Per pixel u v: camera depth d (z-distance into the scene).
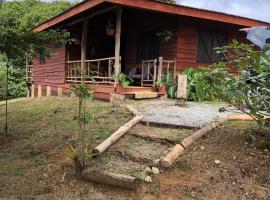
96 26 14.49
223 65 5.44
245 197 4.28
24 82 21.23
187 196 4.36
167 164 4.88
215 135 5.86
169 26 12.05
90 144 5.77
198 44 12.33
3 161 5.98
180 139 5.72
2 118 9.23
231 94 4.98
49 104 10.62
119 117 7.40
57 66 15.09
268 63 5.02
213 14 11.74
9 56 7.35
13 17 7.09
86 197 4.56
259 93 5.18
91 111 8.27
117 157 5.36
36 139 6.82
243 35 13.38
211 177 4.66
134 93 10.33
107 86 10.73
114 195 4.53
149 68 11.74
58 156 5.73
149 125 6.81
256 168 4.73
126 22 14.02
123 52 14.34
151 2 10.48
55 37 7.39
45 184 4.97
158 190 4.49
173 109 8.48
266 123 5.14
